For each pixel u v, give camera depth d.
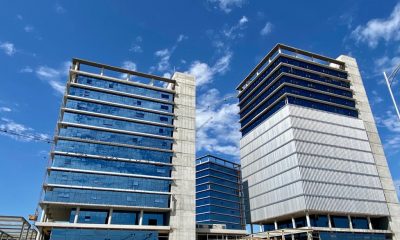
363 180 91.44
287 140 91.38
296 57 105.31
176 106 96.25
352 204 86.25
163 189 82.25
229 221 152.50
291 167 87.62
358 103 106.19
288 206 85.44
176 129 92.56
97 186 75.75
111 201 75.44
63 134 78.62
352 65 114.38
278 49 107.25
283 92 98.19
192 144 92.56
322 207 81.69
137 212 79.31
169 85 102.44
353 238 83.25
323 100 100.69
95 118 83.81
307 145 89.56
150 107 92.25
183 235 78.81
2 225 58.88
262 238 83.81
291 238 86.56
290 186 86.44
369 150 97.56
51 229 70.81
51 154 76.19
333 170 88.75
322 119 96.19
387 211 90.19
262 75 113.56
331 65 114.62
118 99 89.00
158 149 86.69
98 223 74.06
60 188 72.44
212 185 154.12
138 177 81.06
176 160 88.00
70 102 83.06
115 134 84.06
